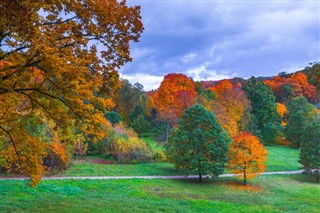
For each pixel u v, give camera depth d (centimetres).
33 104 944
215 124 3484
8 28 691
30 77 870
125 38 953
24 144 1114
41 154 1158
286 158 5184
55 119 977
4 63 868
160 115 5709
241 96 6625
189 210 1789
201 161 3322
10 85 819
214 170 3306
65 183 2700
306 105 6644
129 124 6562
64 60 787
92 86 893
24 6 665
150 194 2455
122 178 3184
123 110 7244
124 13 932
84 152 4147
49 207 1494
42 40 761
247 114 6297
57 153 3203
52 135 2978
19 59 790
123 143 4350
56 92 881
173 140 3559
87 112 954
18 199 1734
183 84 6775
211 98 6856
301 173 4159
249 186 3219
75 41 877
